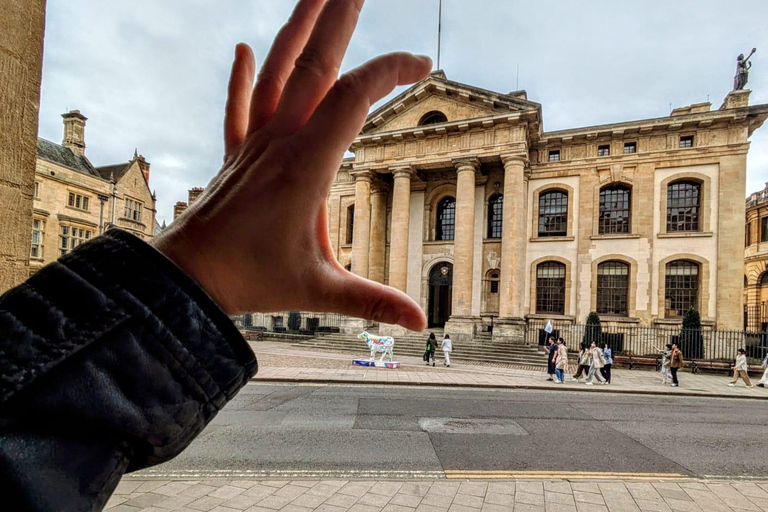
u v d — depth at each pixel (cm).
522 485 628
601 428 996
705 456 812
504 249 2572
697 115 2575
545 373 2008
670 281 2655
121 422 62
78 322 63
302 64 90
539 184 2930
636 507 565
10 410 56
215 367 72
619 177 2752
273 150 85
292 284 88
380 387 1475
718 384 1838
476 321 2752
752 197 4031
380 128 3038
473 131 2725
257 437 841
